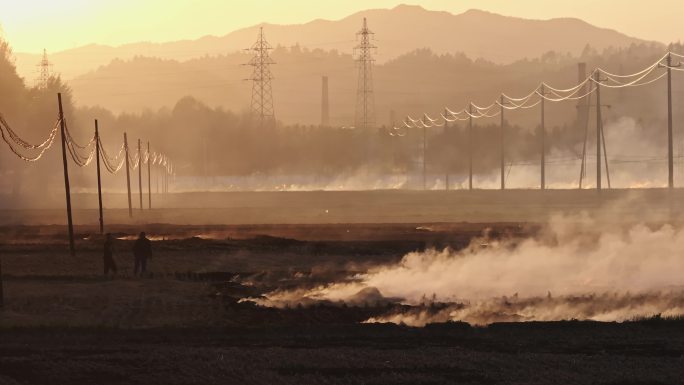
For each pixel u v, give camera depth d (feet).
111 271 590.55
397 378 295.48
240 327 400.67
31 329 393.91
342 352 336.90
